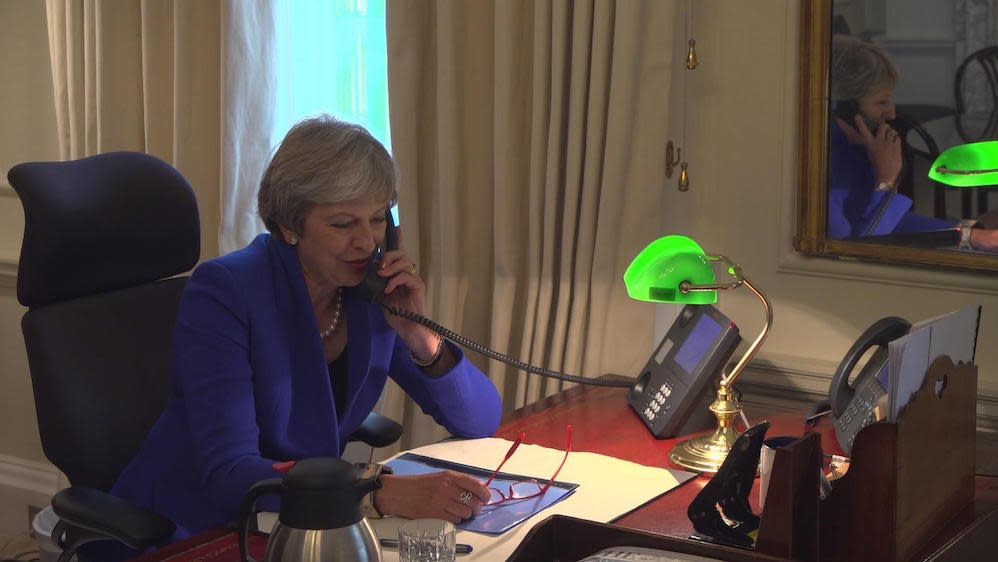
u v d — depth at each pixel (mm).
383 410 3031
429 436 2979
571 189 2674
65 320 2107
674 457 1970
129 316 2201
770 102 2578
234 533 1662
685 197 2713
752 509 1711
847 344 2586
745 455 1553
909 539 1548
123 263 2207
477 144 2836
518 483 1850
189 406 1829
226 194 3186
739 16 2584
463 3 2773
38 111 3654
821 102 2490
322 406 1919
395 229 2061
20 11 3621
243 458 1776
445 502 1678
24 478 3871
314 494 1221
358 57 3211
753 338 2688
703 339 2137
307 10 3229
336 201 1834
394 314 2051
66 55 3402
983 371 2455
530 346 2797
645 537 1366
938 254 2434
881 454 1485
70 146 3451
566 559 1419
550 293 2750
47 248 2074
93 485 2074
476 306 2918
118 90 3328
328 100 3264
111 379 2133
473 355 2957
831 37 2469
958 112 2371
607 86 2615
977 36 2330
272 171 1870
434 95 2900
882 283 2527
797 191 2555
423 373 2129
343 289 2045
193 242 2301
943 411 1646
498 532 1626
